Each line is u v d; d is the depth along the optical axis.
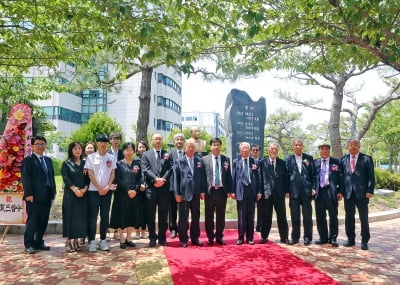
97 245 6.08
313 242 6.57
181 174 6.22
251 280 4.36
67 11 4.72
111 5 3.99
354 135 15.18
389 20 3.78
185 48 4.62
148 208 6.14
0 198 6.61
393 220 10.13
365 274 4.68
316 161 6.58
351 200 6.25
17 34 5.61
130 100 33.69
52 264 5.09
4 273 4.70
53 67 7.12
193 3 4.30
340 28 4.43
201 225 7.82
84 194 5.82
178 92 40.81
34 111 13.60
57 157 29.16
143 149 7.13
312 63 6.69
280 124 28.03
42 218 5.97
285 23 4.47
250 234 6.31
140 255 5.54
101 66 9.90
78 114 34.41
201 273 4.62
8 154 6.65
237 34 4.41
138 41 4.27
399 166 41.44
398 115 27.53
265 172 6.47
